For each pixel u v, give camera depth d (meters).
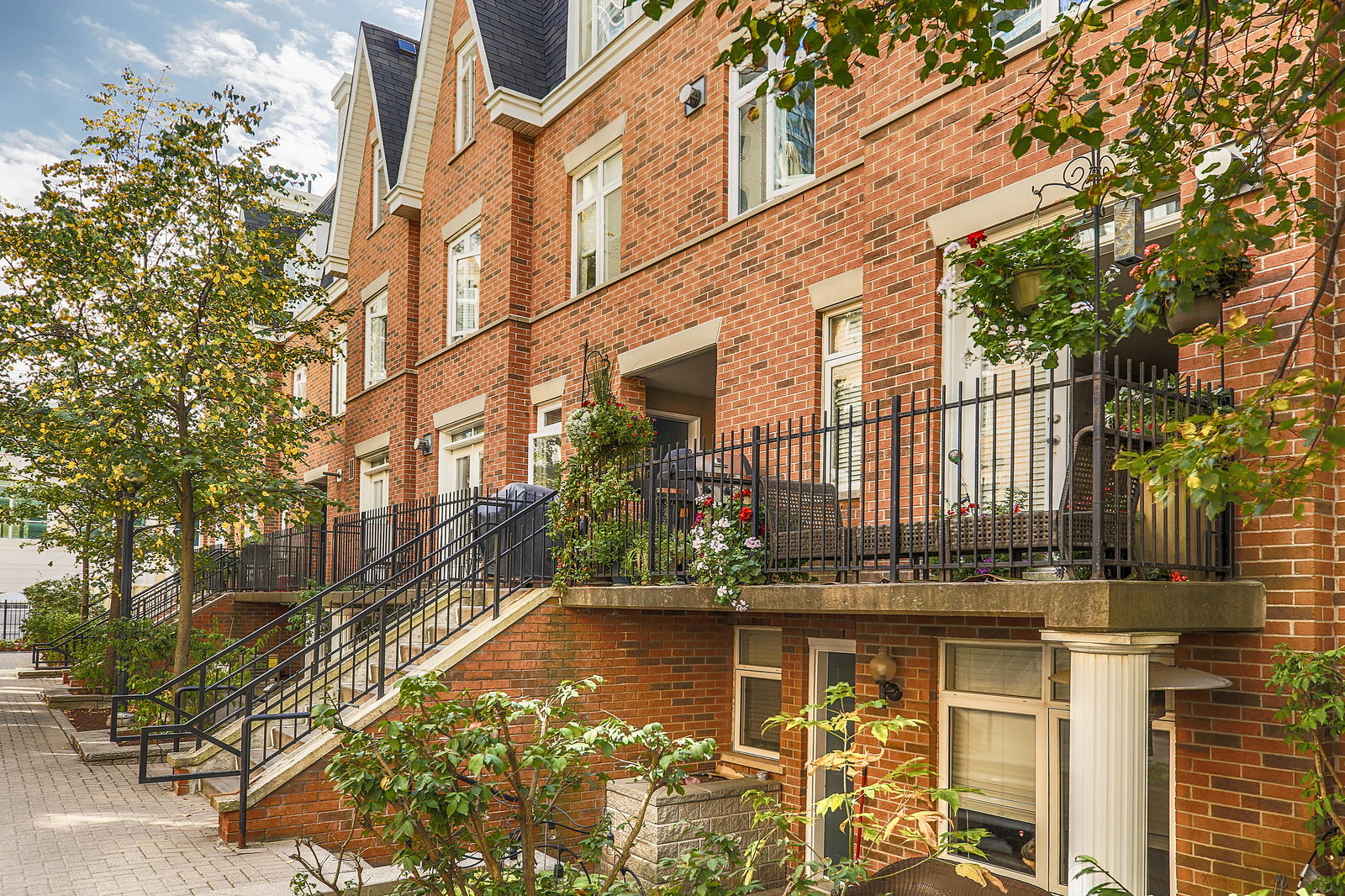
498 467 12.85
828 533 6.32
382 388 16.83
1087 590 4.38
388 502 16.45
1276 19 5.28
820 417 8.66
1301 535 4.91
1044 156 6.69
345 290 18.94
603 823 4.72
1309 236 3.60
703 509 7.24
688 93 10.28
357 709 7.84
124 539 14.05
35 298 13.09
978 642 6.86
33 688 17.64
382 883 5.92
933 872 4.24
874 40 3.64
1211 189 4.73
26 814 8.07
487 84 13.46
